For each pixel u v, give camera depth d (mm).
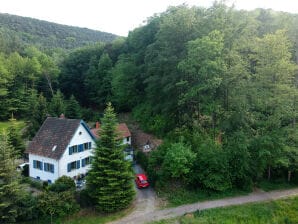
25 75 77062
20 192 26047
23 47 117062
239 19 38156
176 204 30531
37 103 54812
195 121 40469
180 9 41750
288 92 31297
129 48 66875
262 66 32781
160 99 44156
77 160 37312
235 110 33500
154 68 43375
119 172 28656
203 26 38656
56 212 27188
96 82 69188
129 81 54500
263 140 30594
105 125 29641
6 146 26062
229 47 36594
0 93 69062
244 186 32781
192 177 32406
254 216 28250
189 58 34656
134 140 47000
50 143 36875
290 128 31344
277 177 35406
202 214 28250
